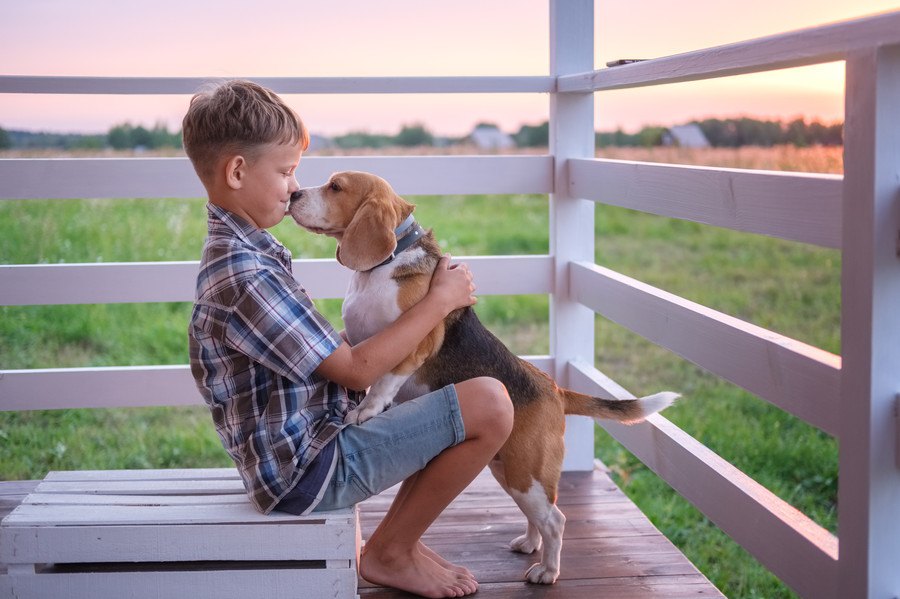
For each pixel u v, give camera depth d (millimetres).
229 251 2137
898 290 1742
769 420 4801
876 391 1755
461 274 2418
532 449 2404
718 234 9375
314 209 2400
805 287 7156
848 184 1781
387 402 2363
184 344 5910
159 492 2395
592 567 2576
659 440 2830
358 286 2473
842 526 1855
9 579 2174
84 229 7953
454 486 2281
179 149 8922
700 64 2293
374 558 2357
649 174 2807
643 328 2900
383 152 11352
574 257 3498
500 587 2451
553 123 3451
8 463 4215
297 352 2115
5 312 6234
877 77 1690
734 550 3521
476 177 3443
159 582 2193
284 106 2238
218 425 2242
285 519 2182
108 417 4980
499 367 2467
